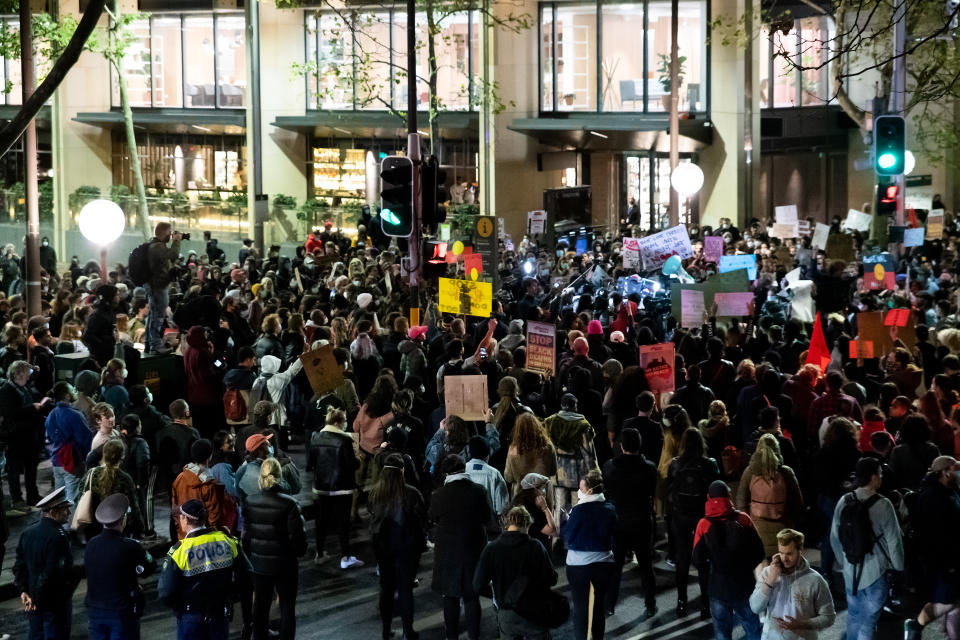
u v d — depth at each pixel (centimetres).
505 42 4325
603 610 1159
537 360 1689
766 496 1206
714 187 4366
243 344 2019
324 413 1675
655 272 2586
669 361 1585
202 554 1038
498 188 4369
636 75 4353
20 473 1673
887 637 1234
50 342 1773
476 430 1484
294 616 1184
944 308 2164
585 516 1145
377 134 4672
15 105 5062
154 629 1280
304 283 2733
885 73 3234
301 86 4722
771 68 4866
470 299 1897
